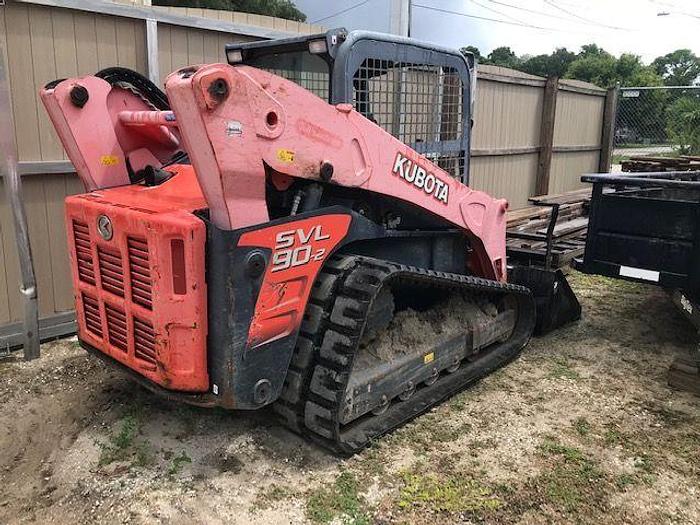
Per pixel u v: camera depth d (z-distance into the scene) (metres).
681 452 3.29
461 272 4.24
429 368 3.73
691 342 4.84
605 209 4.45
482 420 3.60
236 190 2.57
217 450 3.21
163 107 3.81
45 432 3.44
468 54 4.14
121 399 3.74
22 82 4.43
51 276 4.78
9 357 4.42
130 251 2.84
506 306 4.58
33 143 4.55
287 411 3.17
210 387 2.81
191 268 2.64
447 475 3.04
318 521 2.70
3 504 2.83
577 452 3.27
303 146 2.80
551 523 2.72
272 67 3.64
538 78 9.27
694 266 4.04
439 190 3.69
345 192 3.27
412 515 2.75
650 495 2.92
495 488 2.95
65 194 4.78
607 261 4.50
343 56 3.14
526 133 9.38
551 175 10.16
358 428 3.33
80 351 4.54
